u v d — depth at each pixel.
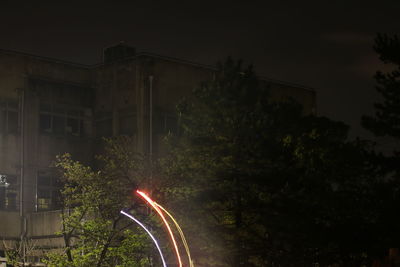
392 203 38.62
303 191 38.47
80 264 37.03
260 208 39.03
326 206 38.12
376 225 38.41
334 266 40.06
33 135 64.81
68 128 67.12
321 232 38.31
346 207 38.25
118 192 38.50
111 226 42.19
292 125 42.88
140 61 65.75
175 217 39.12
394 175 40.19
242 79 44.56
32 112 65.00
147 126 65.12
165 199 39.25
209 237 39.03
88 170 39.53
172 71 67.00
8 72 64.31
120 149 40.00
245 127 41.38
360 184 39.97
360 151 40.47
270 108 43.38
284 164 39.78
